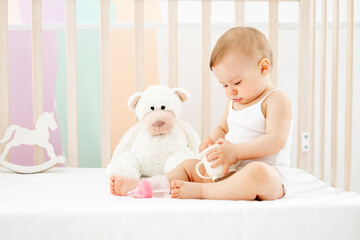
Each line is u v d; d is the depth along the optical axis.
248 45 1.13
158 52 1.97
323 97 1.56
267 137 1.12
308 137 1.69
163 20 2.28
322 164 1.57
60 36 1.94
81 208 0.89
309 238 0.90
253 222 0.89
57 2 2.19
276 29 1.69
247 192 1.00
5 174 1.51
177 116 1.57
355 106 1.91
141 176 1.54
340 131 1.94
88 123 1.98
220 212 0.89
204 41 1.68
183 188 1.05
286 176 1.12
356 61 1.90
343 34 1.90
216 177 1.10
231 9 2.31
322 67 1.58
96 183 1.32
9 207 0.90
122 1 2.24
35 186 1.25
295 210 0.90
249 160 1.17
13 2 2.20
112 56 1.97
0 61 1.64
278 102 1.17
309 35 1.69
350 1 1.25
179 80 1.96
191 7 2.30
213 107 1.95
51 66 1.95
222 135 1.36
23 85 1.93
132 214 0.87
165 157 1.50
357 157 1.92
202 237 0.88
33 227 0.86
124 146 1.57
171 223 0.87
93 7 2.25
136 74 1.69
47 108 1.97
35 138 1.60
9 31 1.90
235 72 1.14
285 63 1.93
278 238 0.90
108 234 0.87
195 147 1.59
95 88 1.96
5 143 1.70
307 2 1.69
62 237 0.86
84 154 2.00
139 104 1.53
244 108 1.25
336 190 1.18
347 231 0.91
